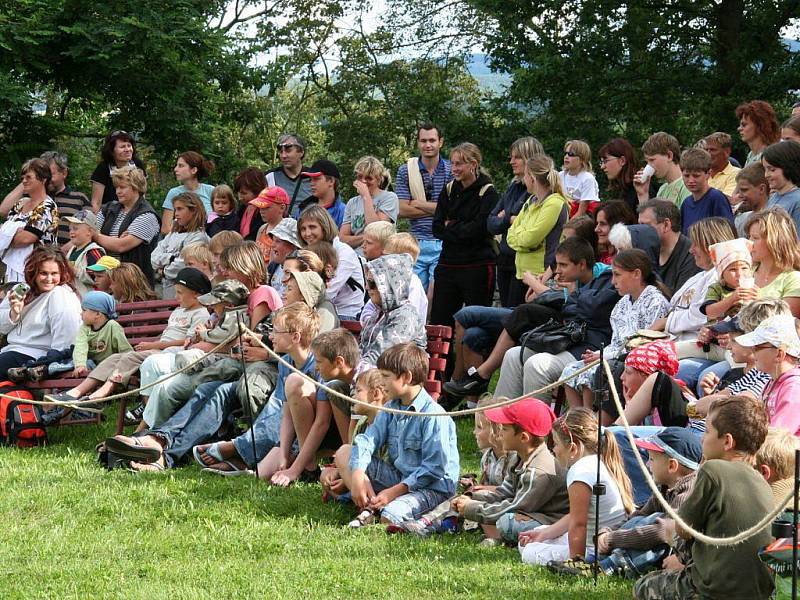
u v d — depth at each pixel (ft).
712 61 88.02
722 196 36.78
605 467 25.22
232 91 88.02
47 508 30.45
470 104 106.52
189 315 39.45
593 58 85.76
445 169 48.11
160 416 35.91
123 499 30.99
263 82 87.71
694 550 21.20
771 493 20.90
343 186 118.62
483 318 39.52
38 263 40.57
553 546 25.41
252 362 35.86
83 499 31.07
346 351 32.19
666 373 28.78
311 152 132.87
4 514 30.09
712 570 20.67
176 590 23.81
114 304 40.47
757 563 20.53
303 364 33.47
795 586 18.92
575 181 45.06
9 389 38.83
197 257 41.88
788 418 25.17
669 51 88.17
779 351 25.59
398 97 116.88
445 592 23.26
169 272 45.91
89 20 73.05
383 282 35.32
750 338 25.84
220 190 47.96
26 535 28.25
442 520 28.58
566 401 34.78
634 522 24.29
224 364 35.96
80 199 50.83
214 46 78.38
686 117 87.56
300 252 36.40
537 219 40.37
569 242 36.27
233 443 34.12
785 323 25.66
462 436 38.55
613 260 33.37
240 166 89.71
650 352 28.94
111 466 34.91
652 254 33.94
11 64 71.97
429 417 29.04
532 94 86.79
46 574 25.18
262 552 26.66
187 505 30.35
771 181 34.47
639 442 24.70
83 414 38.86
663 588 21.68
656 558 23.75
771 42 87.45
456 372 40.93
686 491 23.57
